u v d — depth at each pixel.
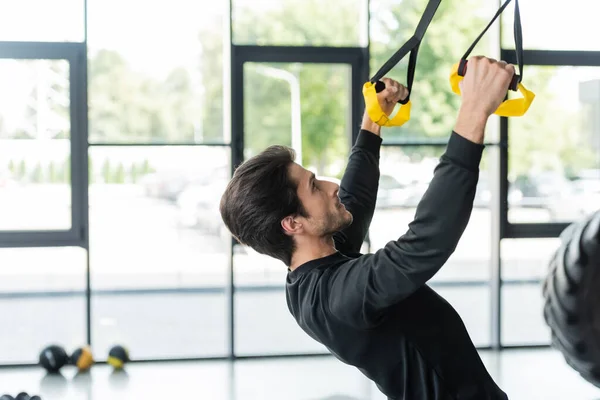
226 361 6.34
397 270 1.38
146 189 6.37
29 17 6.16
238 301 6.42
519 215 6.65
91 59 6.25
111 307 6.41
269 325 6.45
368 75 6.40
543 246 6.66
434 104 6.54
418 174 6.58
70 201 6.29
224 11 6.33
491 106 1.34
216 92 6.37
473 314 6.71
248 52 6.35
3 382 5.76
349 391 5.36
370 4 6.39
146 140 6.34
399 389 1.57
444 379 1.54
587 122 6.64
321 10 6.41
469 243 6.70
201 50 6.33
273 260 6.41
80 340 6.41
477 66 1.35
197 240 6.44
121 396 5.34
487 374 1.58
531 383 5.52
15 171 6.24
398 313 1.54
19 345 6.33
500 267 6.62
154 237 6.41
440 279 6.71
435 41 6.53
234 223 1.66
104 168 6.31
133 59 6.29
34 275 6.33
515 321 6.70
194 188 6.40
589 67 6.62
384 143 6.55
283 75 6.39
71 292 6.38
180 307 6.46
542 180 6.65
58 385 5.66
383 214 6.59
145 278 6.43
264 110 6.39
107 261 6.38
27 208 6.27
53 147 6.26
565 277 2.29
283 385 5.55
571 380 5.58
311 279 1.60
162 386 5.59
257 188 1.62
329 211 1.63
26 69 6.20
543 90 6.60
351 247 1.87
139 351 6.41
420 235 1.35
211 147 6.38
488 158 6.66
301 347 6.46
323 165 6.45
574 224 2.44
